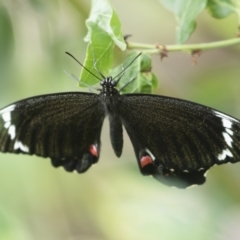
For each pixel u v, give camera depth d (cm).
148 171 94
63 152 94
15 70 101
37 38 103
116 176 104
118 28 90
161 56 93
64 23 104
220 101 105
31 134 94
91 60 90
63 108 94
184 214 101
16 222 101
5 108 93
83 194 106
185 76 111
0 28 100
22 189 104
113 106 94
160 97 94
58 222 108
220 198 102
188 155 93
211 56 109
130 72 93
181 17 94
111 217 104
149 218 101
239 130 91
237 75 105
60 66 103
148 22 111
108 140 114
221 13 95
